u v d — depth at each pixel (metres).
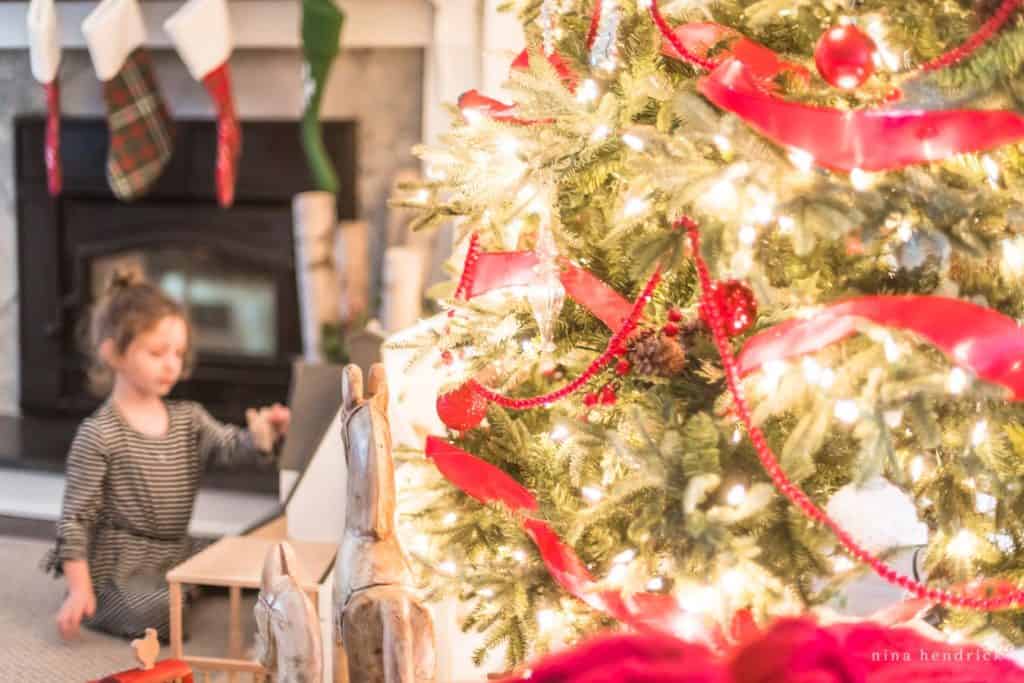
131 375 2.13
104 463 2.09
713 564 1.00
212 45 1.86
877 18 1.05
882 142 0.93
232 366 3.25
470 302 1.29
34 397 3.39
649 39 1.14
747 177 0.94
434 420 1.63
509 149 1.12
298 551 1.67
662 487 1.03
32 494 2.94
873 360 0.99
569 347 1.23
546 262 1.11
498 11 1.38
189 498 2.21
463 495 1.30
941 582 1.16
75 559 2.00
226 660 1.62
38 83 3.35
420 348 1.31
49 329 3.34
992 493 1.16
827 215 0.92
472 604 1.55
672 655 1.18
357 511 1.24
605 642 1.22
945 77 0.95
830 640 1.15
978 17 0.99
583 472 1.25
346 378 1.30
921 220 0.98
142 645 1.20
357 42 3.03
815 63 0.98
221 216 3.22
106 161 3.26
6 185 3.42
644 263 1.02
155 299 2.15
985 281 1.09
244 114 3.25
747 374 1.02
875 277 1.08
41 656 1.95
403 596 1.17
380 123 3.20
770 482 1.05
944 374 0.96
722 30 1.11
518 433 1.29
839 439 1.11
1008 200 1.01
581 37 1.26
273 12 3.07
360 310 3.07
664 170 0.96
